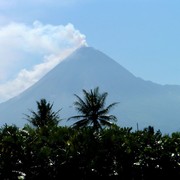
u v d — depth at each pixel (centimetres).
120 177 1947
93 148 1870
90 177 1859
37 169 1745
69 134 1938
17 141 1731
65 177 1805
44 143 1870
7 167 1711
